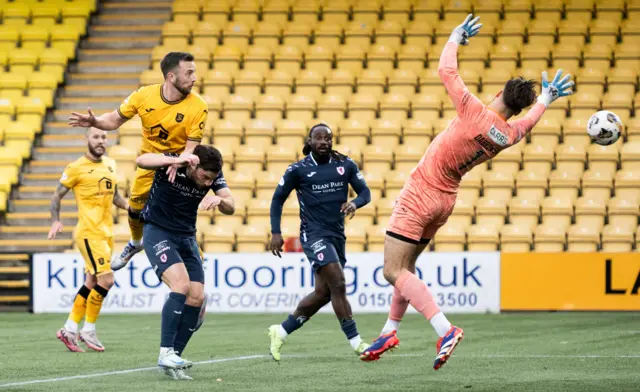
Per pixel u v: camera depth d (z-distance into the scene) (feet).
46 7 202.18
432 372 69.36
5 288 141.90
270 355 82.84
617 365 73.46
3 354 85.20
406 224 62.54
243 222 154.71
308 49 191.72
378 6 199.93
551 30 191.42
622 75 179.83
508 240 146.92
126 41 197.26
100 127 66.59
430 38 192.95
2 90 181.98
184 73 65.67
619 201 154.30
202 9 202.80
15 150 168.25
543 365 73.61
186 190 66.59
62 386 62.49
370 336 101.65
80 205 90.79
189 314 68.49
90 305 87.97
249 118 175.52
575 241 146.92
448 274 131.64
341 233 77.20
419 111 175.01
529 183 156.97
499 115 61.82
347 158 77.41
